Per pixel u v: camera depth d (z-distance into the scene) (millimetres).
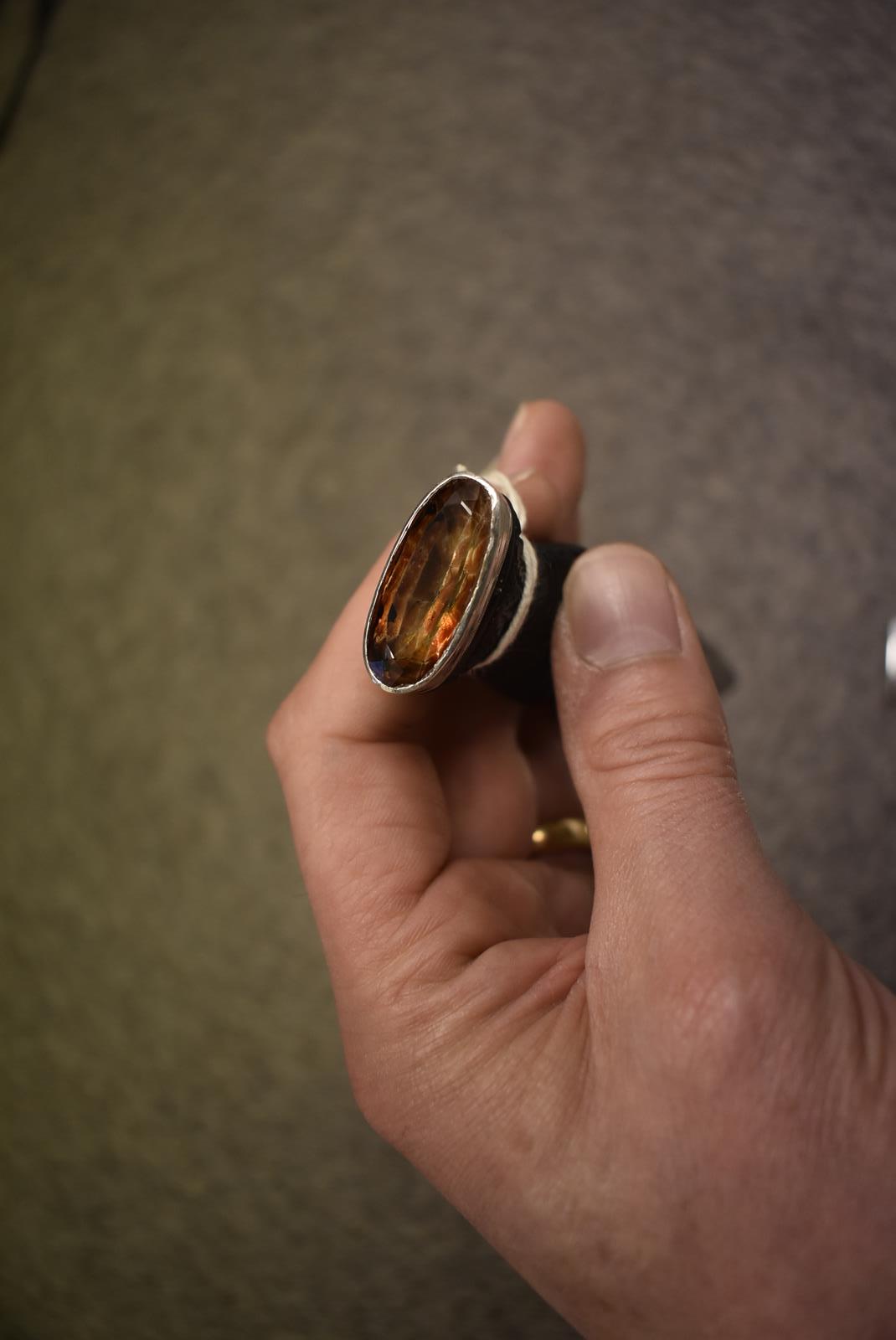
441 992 225
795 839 361
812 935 211
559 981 223
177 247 464
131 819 400
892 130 447
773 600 386
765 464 402
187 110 486
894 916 353
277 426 431
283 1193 352
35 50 515
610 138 453
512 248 442
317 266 450
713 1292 205
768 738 371
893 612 383
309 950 374
